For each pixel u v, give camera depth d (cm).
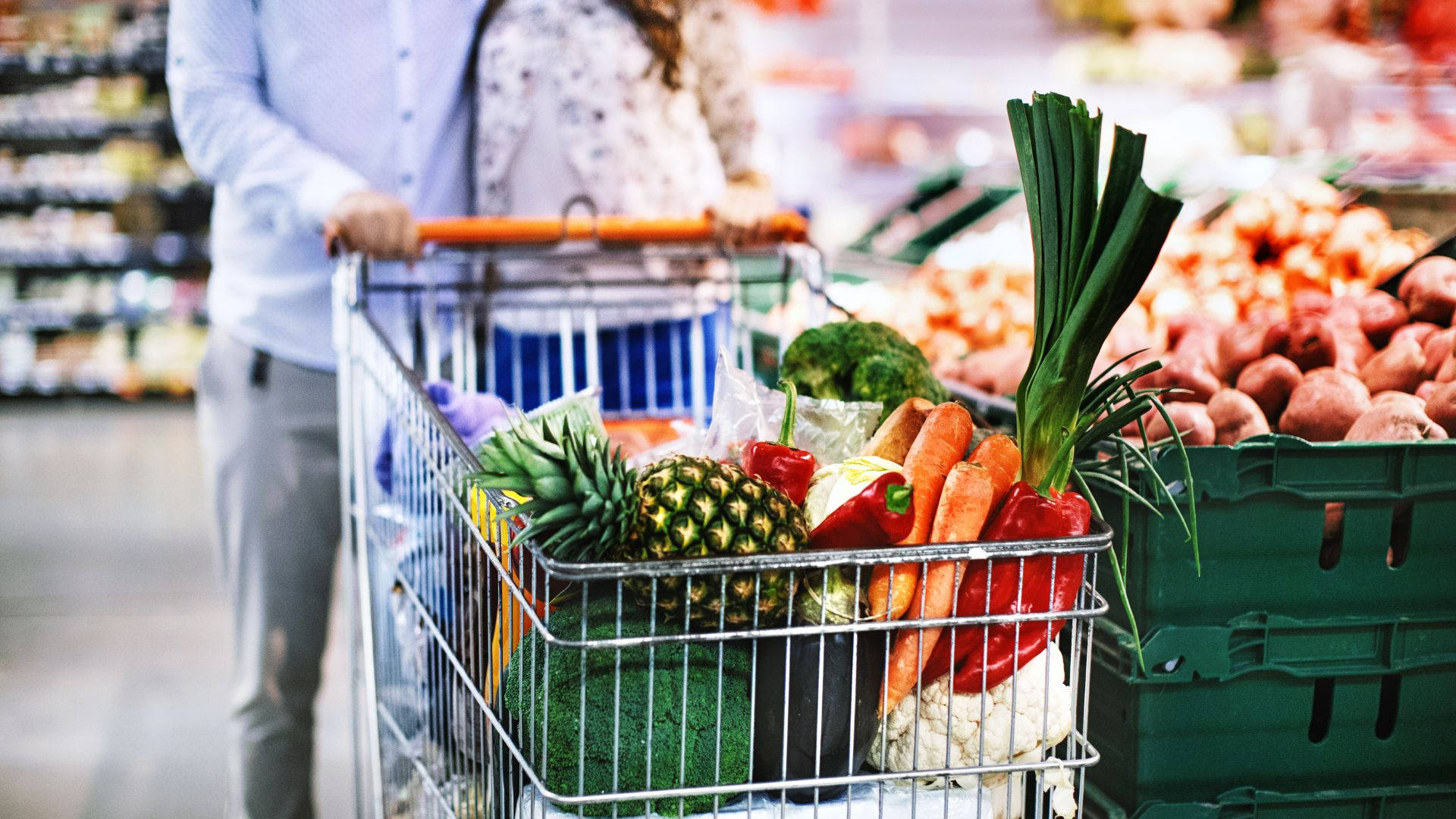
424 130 204
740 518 102
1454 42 312
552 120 201
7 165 771
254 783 206
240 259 204
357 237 160
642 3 200
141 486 575
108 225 792
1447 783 140
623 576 95
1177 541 134
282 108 200
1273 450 133
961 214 373
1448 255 182
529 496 102
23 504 540
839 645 108
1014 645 109
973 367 215
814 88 532
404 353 200
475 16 206
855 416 136
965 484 110
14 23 752
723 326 204
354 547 173
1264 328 164
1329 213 231
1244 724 137
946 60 535
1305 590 137
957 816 114
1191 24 496
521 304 190
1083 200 109
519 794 116
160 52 762
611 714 107
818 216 485
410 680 148
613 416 197
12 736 302
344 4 195
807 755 108
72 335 816
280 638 206
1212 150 408
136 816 262
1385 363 159
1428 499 138
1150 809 134
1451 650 139
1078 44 510
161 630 380
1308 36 425
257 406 203
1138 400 118
